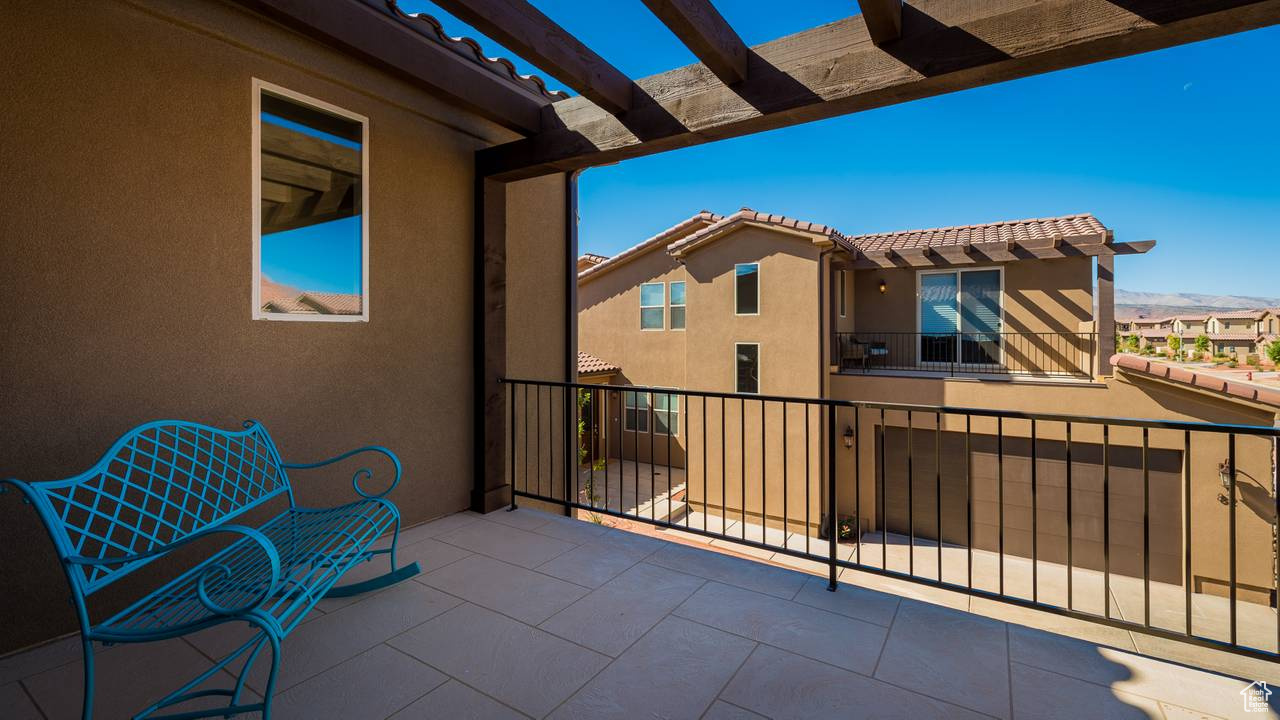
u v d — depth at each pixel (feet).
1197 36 6.30
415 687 6.07
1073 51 6.64
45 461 6.89
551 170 11.80
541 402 14.90
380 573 9.04
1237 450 21.07
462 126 12.11
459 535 10.81
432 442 11.66
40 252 6.81
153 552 5.25
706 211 37.47
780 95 8.45
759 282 30.09
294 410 9.37
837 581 8.63
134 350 7.59
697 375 31.94
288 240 9.32
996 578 22.47
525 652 6.78
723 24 8.02
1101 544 23.91
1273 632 18.12
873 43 7.72
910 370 32.37
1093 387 24.13
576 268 15.96
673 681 6.20
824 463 28.60
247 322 8.77
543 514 12.21
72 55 7.02
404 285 11.09
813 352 28.76
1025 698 5.89
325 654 6.71
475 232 12.44
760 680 6.22
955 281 33.58
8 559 6.66
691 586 8.63
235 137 8.60
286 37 9.06
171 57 7.91
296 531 7.47
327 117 9.89
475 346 12.46
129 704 5.81
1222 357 73.36
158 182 7.79
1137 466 23.35
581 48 8.85
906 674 6.33
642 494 31.76
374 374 10.57
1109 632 17.58
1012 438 25.77
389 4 9.61
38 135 6.77
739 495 30.60
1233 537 6.15
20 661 6.57
